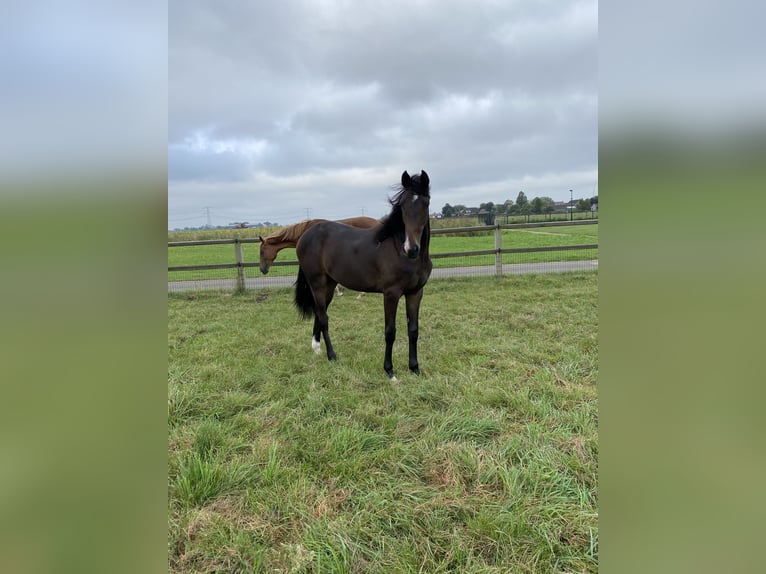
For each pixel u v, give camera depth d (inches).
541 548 56.2
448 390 106.0
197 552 58.2
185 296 270.5
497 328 166.1
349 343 157.4
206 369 126.6
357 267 125.3
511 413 94.7
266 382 118.0
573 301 207.9
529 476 69.7
